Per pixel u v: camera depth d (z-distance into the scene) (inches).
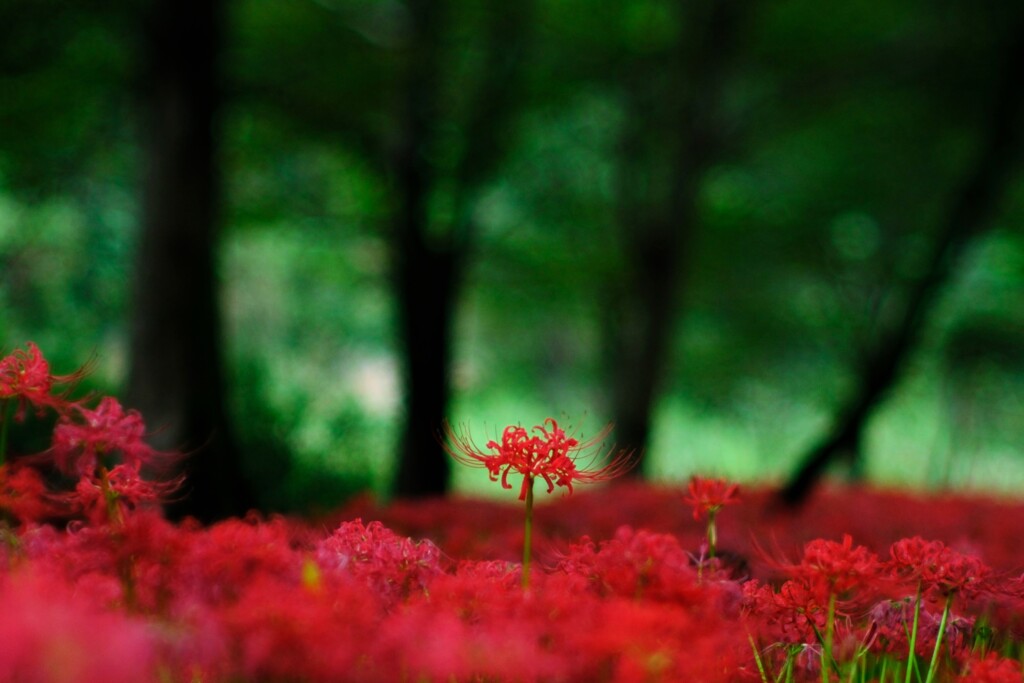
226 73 404.5
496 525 209.9
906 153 680.4
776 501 275.0
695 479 89.5
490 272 811.4
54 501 84.9
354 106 489.1
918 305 308.0
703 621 72.2
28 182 493.7
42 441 265.4
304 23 485.1
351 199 633.6
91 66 441.7
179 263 310.3
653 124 623.8
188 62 317.1
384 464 516.7
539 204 701.3
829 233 763.4
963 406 944.3
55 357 394.9
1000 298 860.0
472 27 520.7
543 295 836.6
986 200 334.6
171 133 316.8
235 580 71.0
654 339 623.5
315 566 71.1
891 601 93.9
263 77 486.6
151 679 59.1
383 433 517.0
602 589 79.1
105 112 472.7
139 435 78.7
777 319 903.1
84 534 73.4
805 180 749.3
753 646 77.9
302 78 487.5
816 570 76.5
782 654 87.8
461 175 504.7
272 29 487.2
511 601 71.7
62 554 76.8
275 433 438.3
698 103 590.2
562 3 574.2
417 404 479.2
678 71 593.3
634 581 74.0
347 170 570.9
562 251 761.6
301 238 722.8
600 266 742.5
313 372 844.0
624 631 64.2
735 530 214.5
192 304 310.3
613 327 818.2
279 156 573.6
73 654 51.6
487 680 66.5
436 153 509.4
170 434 295.0
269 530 81.2
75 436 76.7
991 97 482.3
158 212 313.0
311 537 93.8
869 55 553.0
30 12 376.8
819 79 571.5
